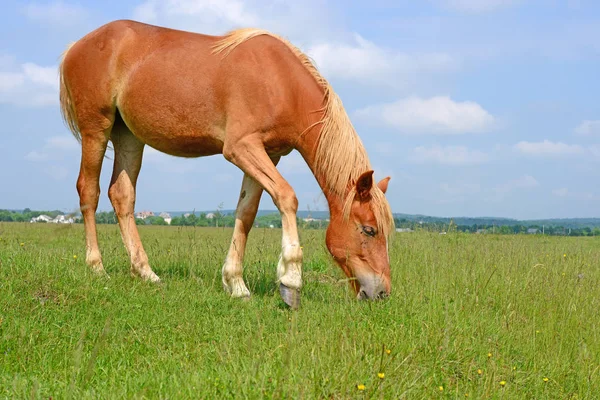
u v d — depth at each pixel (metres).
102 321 4.60
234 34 5.71
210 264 7.14
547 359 4.52
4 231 12.32
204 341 4.38
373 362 3.52
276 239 12.20
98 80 6.20
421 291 5.46
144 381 3.22
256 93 5.39
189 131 5.79
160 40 6.00
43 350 3.94
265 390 2.89
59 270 5.54
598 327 5.29
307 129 5.37
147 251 8.81
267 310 5.16
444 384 3.71
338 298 5.69
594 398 4.07
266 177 5.35
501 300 5.96
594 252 11.40
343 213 5.20
